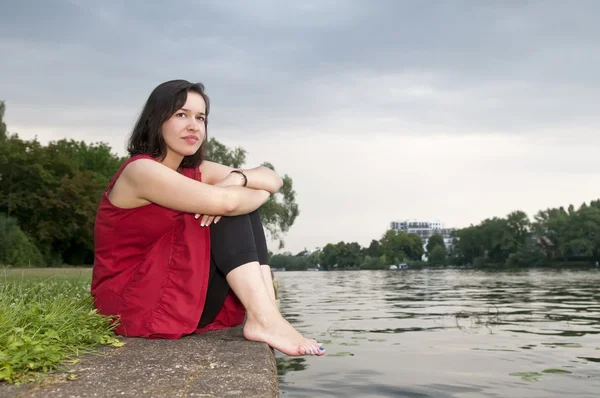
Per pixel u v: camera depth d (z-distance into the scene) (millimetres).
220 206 2344
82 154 51000
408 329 6004
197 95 2551
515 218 115688
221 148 46250
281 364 3904
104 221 2459
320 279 35719
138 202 2377
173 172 2369
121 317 2447
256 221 2721
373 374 3516
